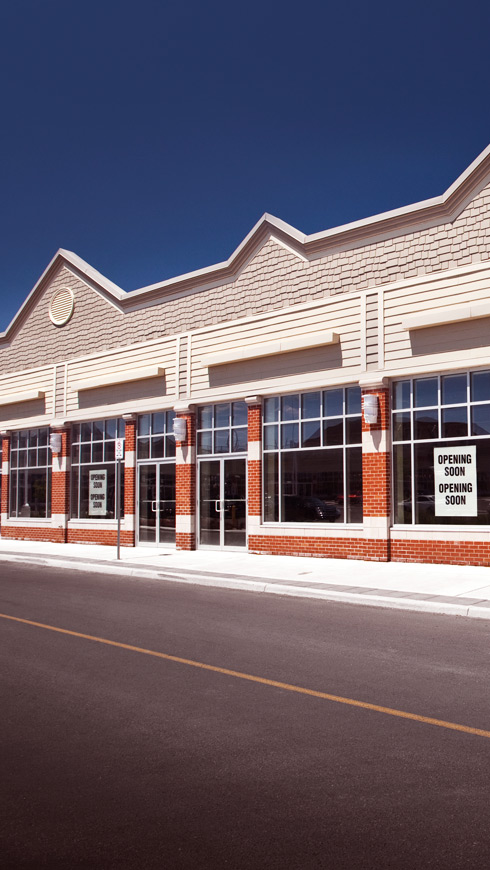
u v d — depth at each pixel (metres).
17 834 3.99
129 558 18.73
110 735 5.57
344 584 13.26
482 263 15.25
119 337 23.20
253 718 5.95
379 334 16.66
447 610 10.90
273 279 18.98
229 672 7.43
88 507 24.22
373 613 11.00
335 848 3.80
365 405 16.53
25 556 19.64
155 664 7.78
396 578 13.88
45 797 4.46
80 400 24.42
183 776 4.77
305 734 5.56
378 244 16.98
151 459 22.17
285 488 18.56
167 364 21.55
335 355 17.50
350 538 17.03
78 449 24.70
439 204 15.87
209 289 20.58
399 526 16.28
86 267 24.30
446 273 15.72
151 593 13.29
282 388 18.47
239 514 19.66
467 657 8.08
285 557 18.06
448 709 6.18
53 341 25.72
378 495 16.47
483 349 15.09
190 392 20.80
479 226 15.43
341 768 4.88
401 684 6.96
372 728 5.70
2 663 7.85
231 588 13.94
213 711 6.14
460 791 4.50
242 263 19.75
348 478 17.30
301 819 4.13
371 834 3.95
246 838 3.91
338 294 17.59
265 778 4.72
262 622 10.25
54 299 25.77
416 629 9.72
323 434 17.84
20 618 10.58
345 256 17.56
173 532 21.36
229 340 19.86
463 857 3.70
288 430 18.59
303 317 18.19
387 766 4.91
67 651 8.41
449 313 15.30
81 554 20.17
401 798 4.40
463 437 15.48
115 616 10.75
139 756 5.13
